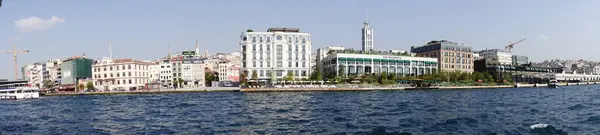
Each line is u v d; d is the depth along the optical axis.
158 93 171.25
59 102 108.81
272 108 70.31
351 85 174.50
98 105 88.19
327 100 94.56
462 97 104.56
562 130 40.78
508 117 51.94
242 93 153.50
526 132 40.06
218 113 61.28
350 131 41.88
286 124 47.47
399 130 42.12
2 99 138.75
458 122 47.22
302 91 161.75
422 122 47.75
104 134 42.38
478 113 57.16
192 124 48.41
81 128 47.38
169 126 47.12
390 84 184.88
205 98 112.50
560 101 82.06
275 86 172.62
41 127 49.28
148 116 59.03
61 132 44.66
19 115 67.38
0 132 45.78
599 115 51.81
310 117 54.56
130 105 85.44
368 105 75.00
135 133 42.47
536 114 55.28
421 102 82.94
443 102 82.56
